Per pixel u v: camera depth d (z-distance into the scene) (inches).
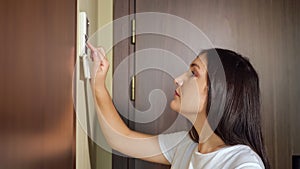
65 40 38.3
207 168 46.9
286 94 75.3
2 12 37.5
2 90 37.2
